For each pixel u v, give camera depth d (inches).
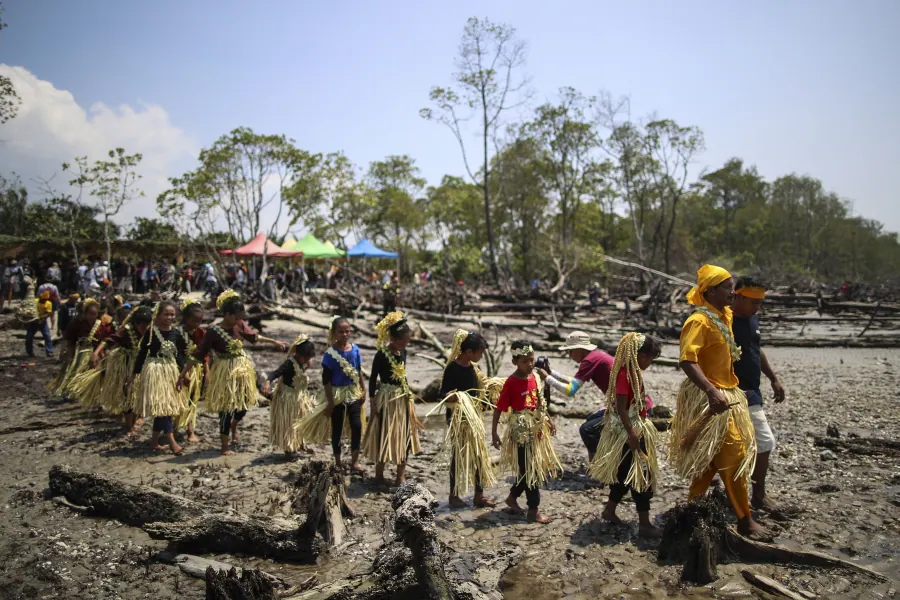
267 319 813.2
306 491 182.4
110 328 351.6
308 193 1358.3
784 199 3612.2
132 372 301.4
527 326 855.1
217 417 350.6
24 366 506.0
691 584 157.9
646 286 1476.4
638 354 190.4
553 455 205.2
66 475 216.8
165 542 186.4
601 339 750.5
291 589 149.0
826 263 3410.4
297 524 179.0
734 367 195.9
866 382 461.4
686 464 180.7
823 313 1177.4
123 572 167.5
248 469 254.8
